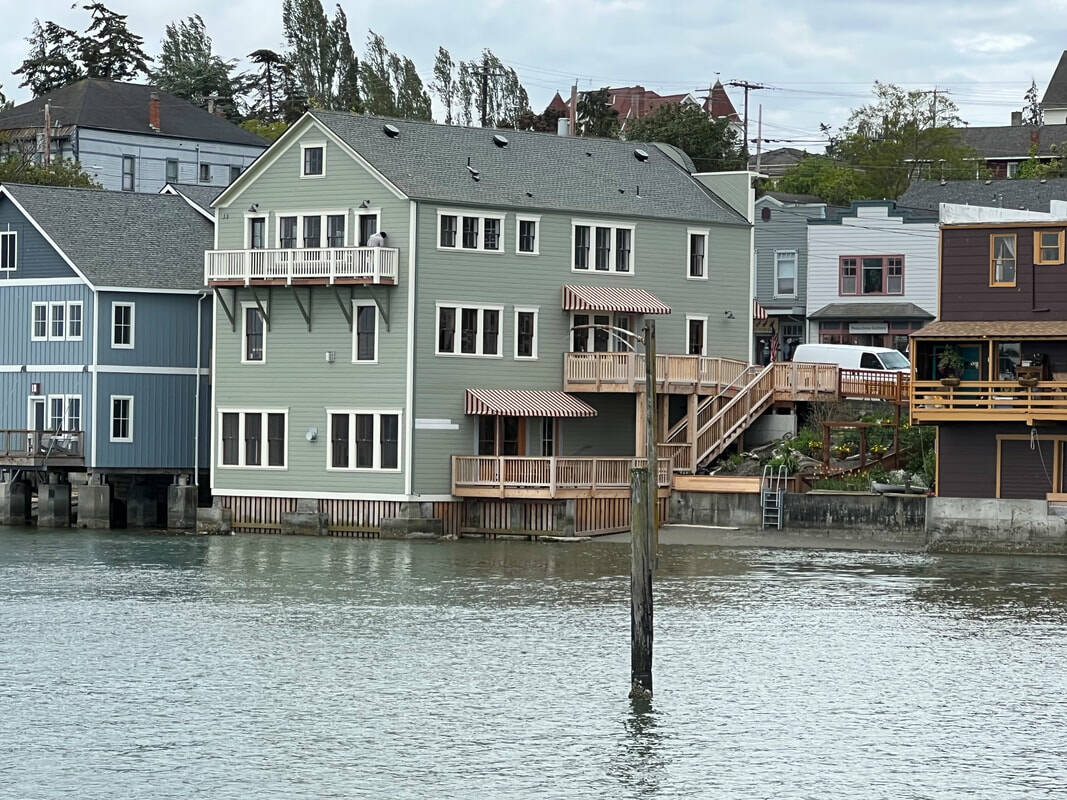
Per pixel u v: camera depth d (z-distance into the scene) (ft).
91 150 404.77
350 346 230.89
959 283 205.57
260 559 205.46
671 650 148.87
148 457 247.91
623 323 246.88
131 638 153.38
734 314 257.75
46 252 249.14
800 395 244.63
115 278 245.45
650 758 116.26
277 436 237.04
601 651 148.05
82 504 246.06
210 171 424.87
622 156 258.57
